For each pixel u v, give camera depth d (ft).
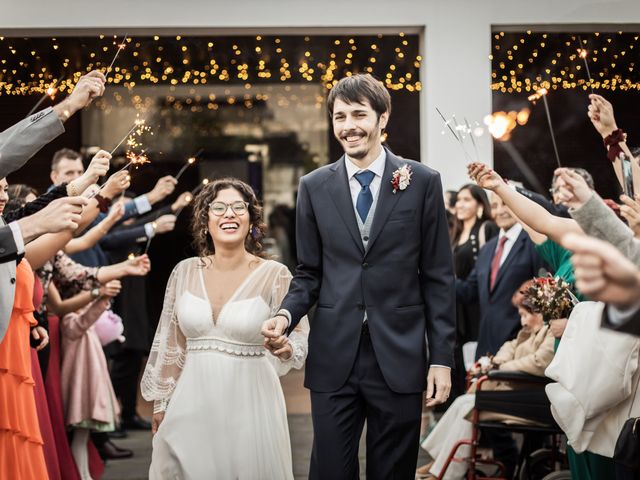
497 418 17.62
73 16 25.38
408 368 13.03
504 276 20.59
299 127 51.98
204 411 14.48
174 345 15.33
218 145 51.29
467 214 25.16
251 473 14.38
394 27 26.14
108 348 26.81
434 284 13.35
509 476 19.47
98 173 14.32
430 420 26.25
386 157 13.48
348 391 13.14
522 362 17.03
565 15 25.90
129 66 35.17
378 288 13.11
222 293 14.99
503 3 26.02
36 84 30.68
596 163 30.45
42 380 17.17
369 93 13.25
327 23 25.81
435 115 26.25
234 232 15.07
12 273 12.26
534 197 17.62
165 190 24.23
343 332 13.12
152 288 45.50
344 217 13.25
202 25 25.55
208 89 48.75
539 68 30.22
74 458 19.89
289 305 13.24
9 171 12.42
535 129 30.42
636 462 12.62
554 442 17.92
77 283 18.84
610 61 29.50
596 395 13.42
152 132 14.82
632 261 10.18
